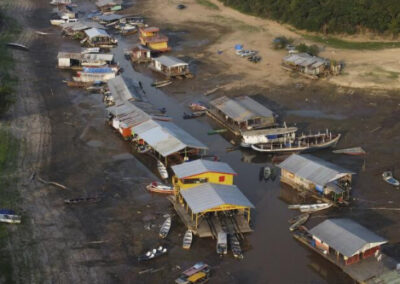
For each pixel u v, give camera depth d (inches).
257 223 2028.8
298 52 4148.6
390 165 2463.1
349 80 3595.0
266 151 2642.7
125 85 3339.1
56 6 6314.0
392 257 1774.1
